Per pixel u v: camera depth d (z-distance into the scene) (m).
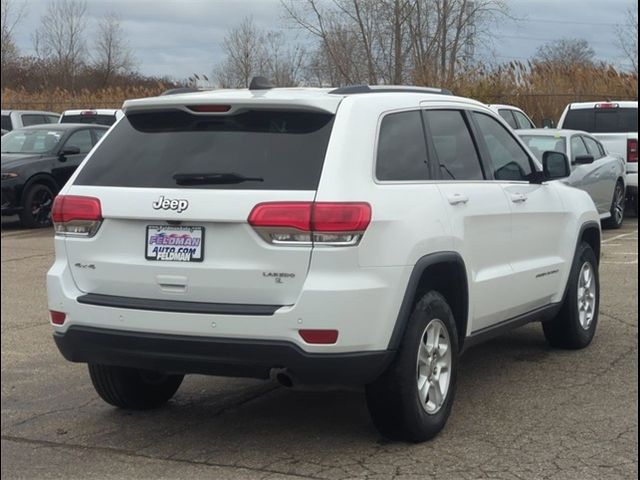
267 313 4.70
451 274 5.55
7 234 15.46
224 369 4.86
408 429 5.16
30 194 16.02
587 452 5.09
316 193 4.73
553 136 13.98
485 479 4.71
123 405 5.98
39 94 35.09
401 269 4.94
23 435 5.61
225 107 5.07
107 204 5.09
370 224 4.78
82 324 5.12
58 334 5.26
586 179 13.95
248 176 4.87
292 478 4.80
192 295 4.89
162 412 6.04
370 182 4.92
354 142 4.95
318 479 4.78
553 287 6.91
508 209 6.18
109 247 5.11
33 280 11.12
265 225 4.72
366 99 5.20
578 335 7.32
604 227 15.76
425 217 5.18
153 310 4.89
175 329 4.85
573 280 7.20
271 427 5.68
